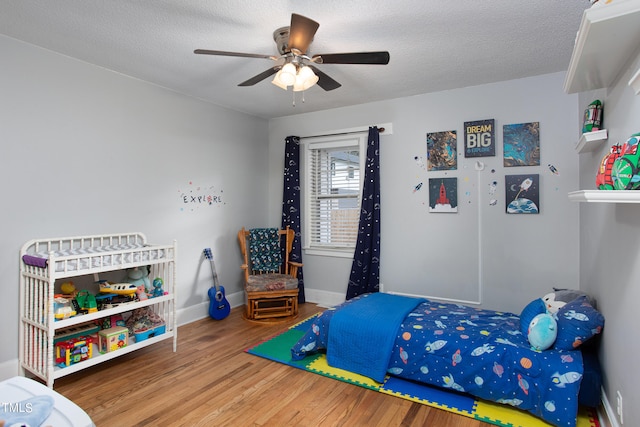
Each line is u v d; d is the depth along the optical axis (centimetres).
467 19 222
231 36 245
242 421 201
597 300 231
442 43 255
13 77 246
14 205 247
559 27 232
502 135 335
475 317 267
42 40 250
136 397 225
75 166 280
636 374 150
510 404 208
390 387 238
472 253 350
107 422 199
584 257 282
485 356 213
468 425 198
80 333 254
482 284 345
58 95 270
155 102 339
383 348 244
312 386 240
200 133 386
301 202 459
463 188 353
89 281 284
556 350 207
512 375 205
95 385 240
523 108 326
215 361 279
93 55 275
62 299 238
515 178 328
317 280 450
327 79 243
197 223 382
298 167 453
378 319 259
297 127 459
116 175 308
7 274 244
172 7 209
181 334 337
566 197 309
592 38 139
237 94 371
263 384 243
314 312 409
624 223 170
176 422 200
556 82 312
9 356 244
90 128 290
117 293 267
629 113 159
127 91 316
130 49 265
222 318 383
